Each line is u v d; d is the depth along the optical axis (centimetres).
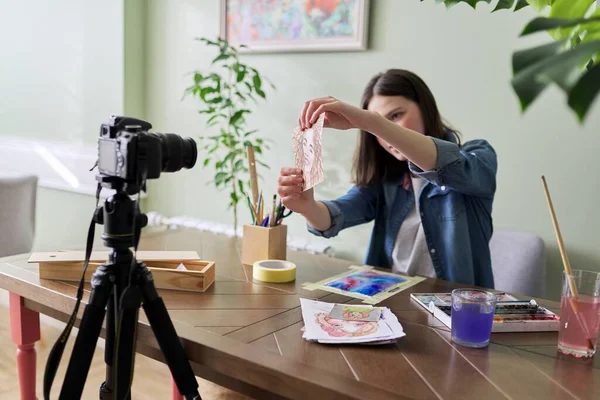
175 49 277
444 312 111
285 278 137
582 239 188
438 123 162
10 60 339
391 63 218
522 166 197
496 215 204
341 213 165
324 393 82
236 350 94
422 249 165
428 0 208
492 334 106
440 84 210
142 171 91
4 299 285
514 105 195
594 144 183
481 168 146
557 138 189
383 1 218
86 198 308
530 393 82
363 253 234
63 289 123
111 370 101
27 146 335
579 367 91
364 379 85
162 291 125
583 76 42
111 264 97
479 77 201
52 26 312
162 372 224
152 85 287
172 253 141
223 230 257
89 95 299
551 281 195
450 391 82
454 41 205
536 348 99
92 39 293
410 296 127
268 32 245
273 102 250
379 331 102
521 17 190
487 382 85
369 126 128
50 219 328
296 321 109
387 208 173
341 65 230
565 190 190
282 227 152
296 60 241
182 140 103
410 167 137
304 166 142
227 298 122
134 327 97
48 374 97
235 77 258
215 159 269
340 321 107
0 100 349
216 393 200
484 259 164
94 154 301
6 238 245
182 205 285
